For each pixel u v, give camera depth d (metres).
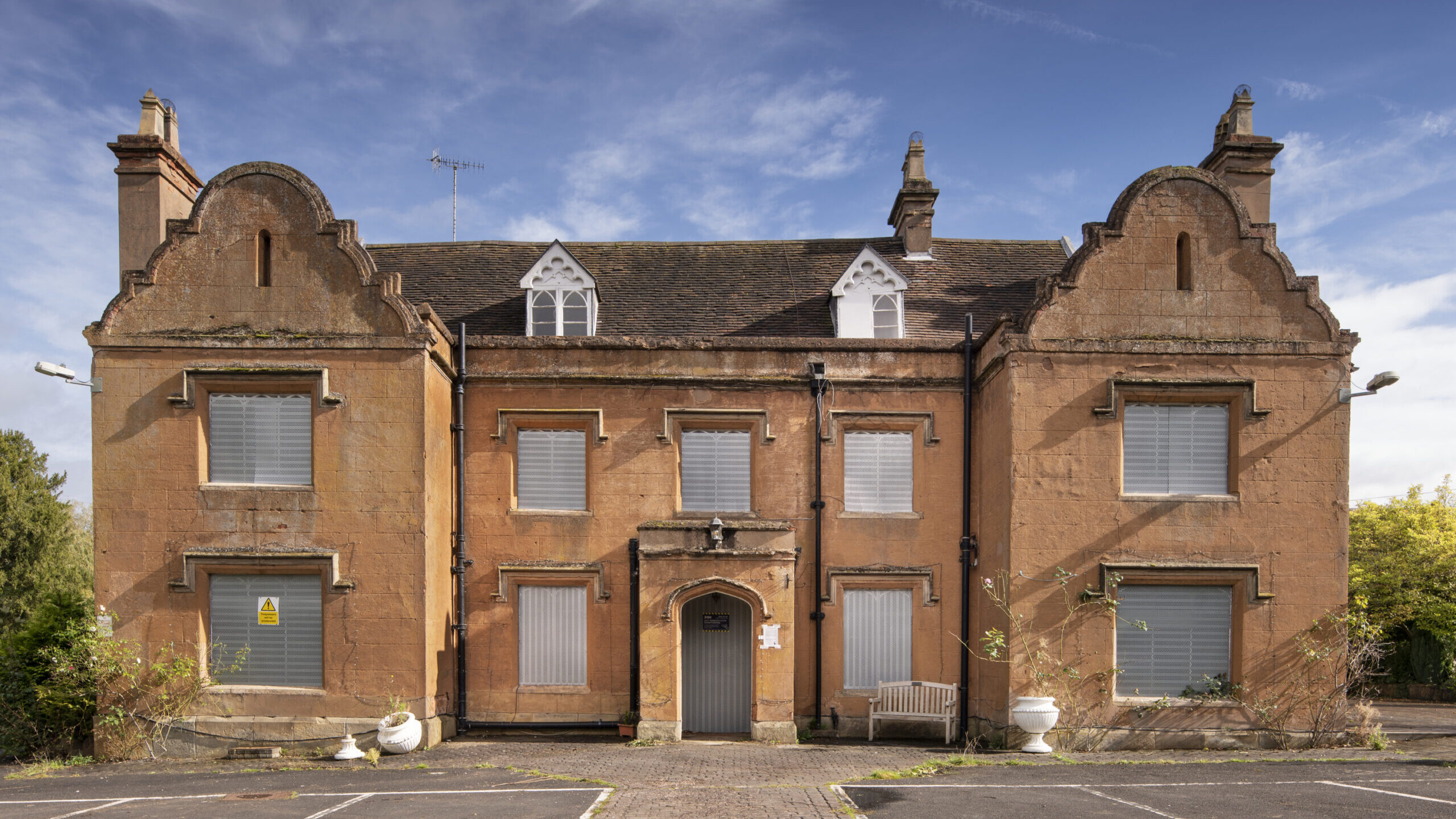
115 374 11.80
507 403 13.38
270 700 11.63
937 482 13.41
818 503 13.29
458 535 13.05
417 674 11.63
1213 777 9.38
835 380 13.45
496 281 15.99
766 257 16.86
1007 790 8.74
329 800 8.67
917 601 13.30
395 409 11.81
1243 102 14.57
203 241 11.99
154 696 11.59
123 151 13.85
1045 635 11.59
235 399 12.02
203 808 8.41
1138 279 11.98
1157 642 11.80
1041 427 11.77
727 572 12.38
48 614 13.49
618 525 13.27
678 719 12.23
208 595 11.84
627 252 17.05
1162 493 11.90
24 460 30.48
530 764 10.52
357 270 11.95
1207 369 11.84
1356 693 14.77
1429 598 20.58
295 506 11.75
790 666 12.34
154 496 11.74
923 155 17.33
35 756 11.80
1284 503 11.73
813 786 9.02
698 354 13.49
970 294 15.69
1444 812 7.72
